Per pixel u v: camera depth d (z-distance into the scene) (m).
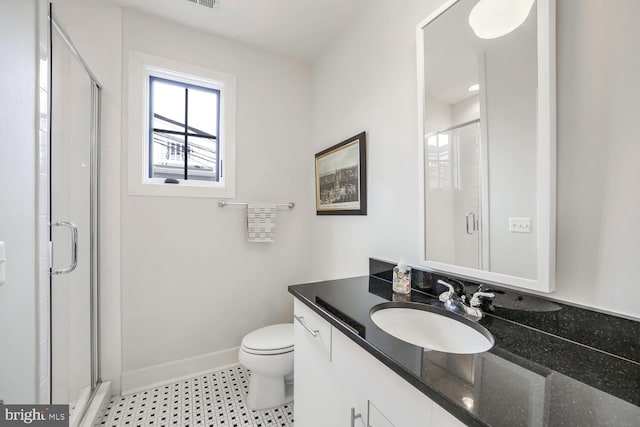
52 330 1.09
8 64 0.73
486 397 0.51
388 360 0.66
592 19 0.71
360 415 0.81
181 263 1.87
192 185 1.93
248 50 2.07
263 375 1.55
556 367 0.62
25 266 0.82
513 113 0.86
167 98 1.94
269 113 2.16
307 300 1.10
